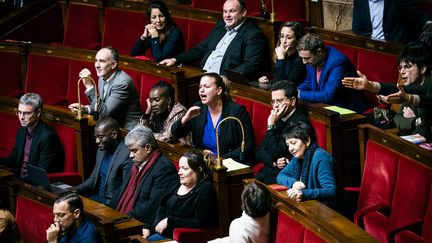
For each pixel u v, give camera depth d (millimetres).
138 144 11766
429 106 10742
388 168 10508
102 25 18297
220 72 14984
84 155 13758
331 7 18047
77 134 13742
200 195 11039
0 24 18359
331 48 12906
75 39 18516
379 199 10633
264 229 9789
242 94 13320
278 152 11656
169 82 14602
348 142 11844
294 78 13508
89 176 13656
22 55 17266
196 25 16578
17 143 14039
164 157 11859
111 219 10664
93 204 11281
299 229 9477
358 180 12008
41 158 13734
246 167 11352
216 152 12617
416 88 10383
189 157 11094
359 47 13945
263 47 14836
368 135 10914
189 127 12766
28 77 17031
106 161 12797
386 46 13531
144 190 11719
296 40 13539
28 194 12125
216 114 12648
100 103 14164
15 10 18656
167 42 15898
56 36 19078
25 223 12188
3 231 11367
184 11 16703
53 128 14094
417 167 10070
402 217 10250
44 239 11953
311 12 18422
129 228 10742
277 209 9969
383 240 9789
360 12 14859
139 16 17531
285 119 11812
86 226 10734
